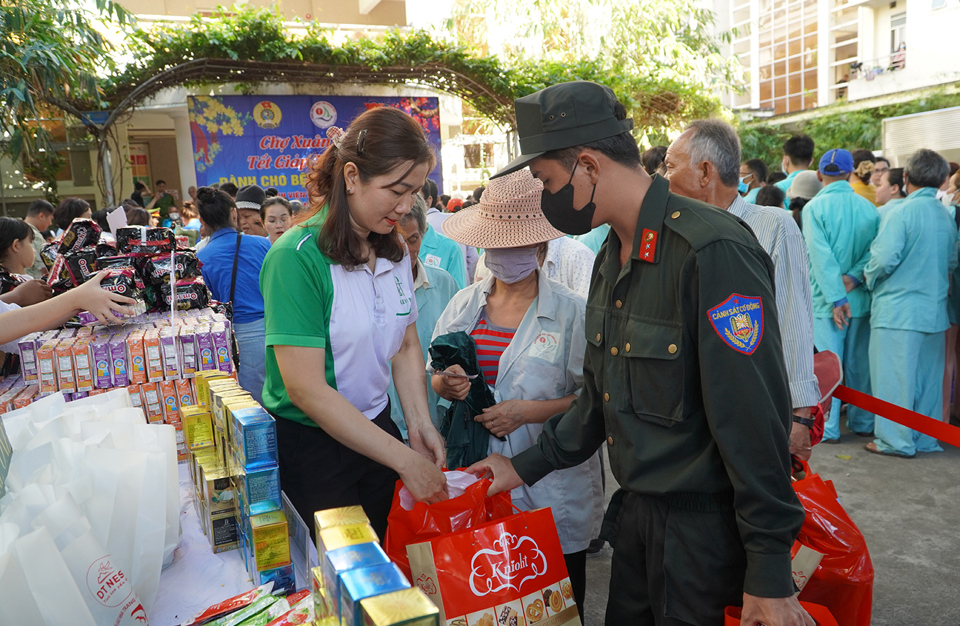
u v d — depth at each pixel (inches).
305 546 48.1
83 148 417.4
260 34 337.4
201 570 53.0
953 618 99.7
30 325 63.7
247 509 49.6
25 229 127.3
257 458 49.1
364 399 62.2
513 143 413.7
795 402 92.3
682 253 50.3
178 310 107.8
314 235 57.4
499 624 49.8
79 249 106.8
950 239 158.9
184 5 496.7
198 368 81.6
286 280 55.8
